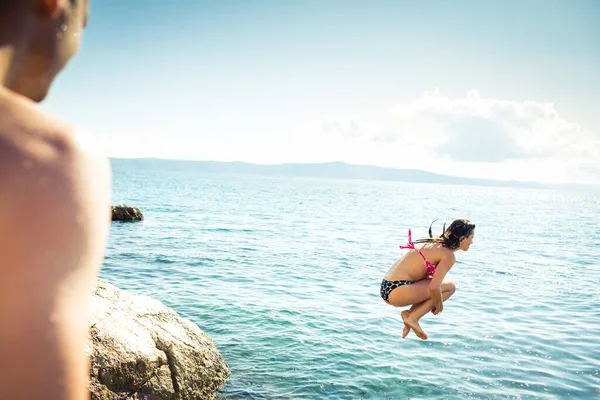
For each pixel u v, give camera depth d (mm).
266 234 28844
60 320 563
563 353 9680
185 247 21812
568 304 13711
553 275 18453
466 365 8961
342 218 44344
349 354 9266
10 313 532
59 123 610
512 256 23656
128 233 25828
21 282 537
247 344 9562
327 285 15141
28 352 537
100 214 612
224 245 23125
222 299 12773
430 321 11531
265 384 7973
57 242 560
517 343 10164
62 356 561
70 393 565
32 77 649
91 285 619
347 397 7691
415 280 5820
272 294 13586
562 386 8219
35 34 637
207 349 7734
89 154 612
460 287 15766
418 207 73938
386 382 8188
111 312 6668
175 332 7324
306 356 9094
